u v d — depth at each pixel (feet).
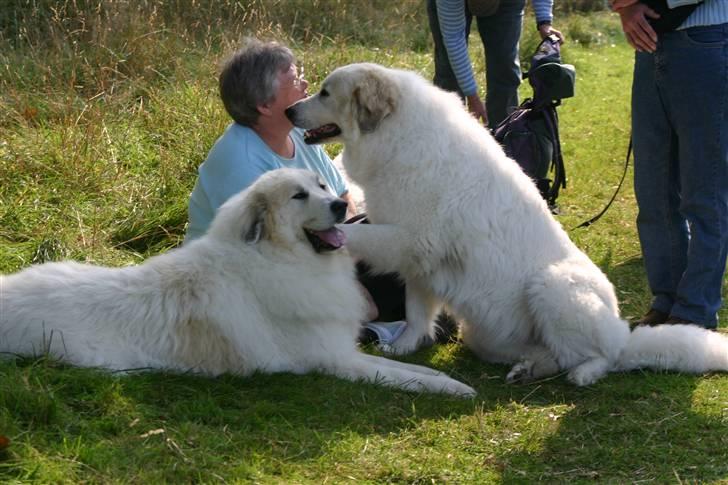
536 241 14.99
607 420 12.78
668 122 15.92
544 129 19.61
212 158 15.56
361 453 11.23
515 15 22.61
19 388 10.93
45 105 24.66
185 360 12.71
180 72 27.50
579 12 52.70
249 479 10.26
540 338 14.94
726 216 15.66
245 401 12.23
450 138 14.73
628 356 14.60
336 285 13.65
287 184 13.10
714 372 14.58
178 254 13.17
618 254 20.98
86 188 21.11
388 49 35.45
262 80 15.15
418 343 15.80
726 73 14.82
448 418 12.46
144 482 9.83
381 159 14.82
